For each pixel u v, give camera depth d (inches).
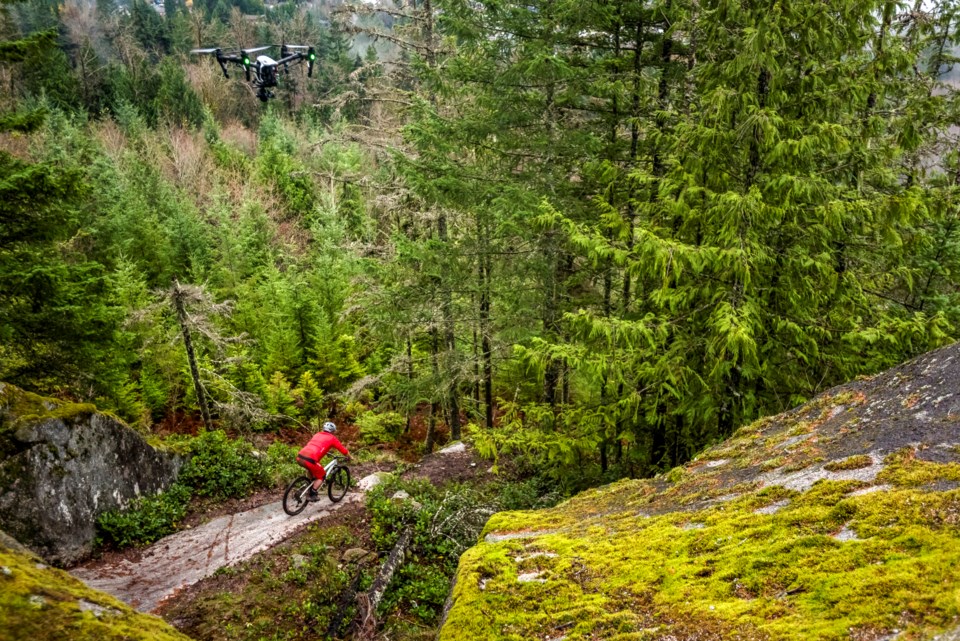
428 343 887.7
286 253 1352.1
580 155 459.8
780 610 99.8
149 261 1153.4
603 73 429.1
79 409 400.8
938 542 99.7
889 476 128.4
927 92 326.6
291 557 373.7
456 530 417.4
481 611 129.7
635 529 159.5
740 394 315.9
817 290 302.0
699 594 114.5
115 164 1375.5
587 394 583.2
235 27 2630.4
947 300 428.1
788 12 255.9
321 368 972.6
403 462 607.8
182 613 317.1
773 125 254.5
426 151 492.7
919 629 82.5
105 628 97.6
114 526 400.8
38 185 400.8
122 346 767.7
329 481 455.2
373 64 627.5
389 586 358.3
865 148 284.2
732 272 293.0
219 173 1609.3
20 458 358.3
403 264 596.1
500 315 550.9
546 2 431.5
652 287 380.8
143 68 2145.7
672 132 357.1
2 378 473.7
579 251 446.6
